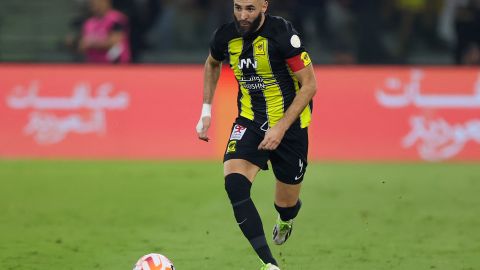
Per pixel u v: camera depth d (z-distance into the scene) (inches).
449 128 1975.9
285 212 1000.9
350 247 1147.3
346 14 2330.2
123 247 1142.3
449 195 1573.6
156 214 1381.6
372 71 1995.6
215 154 1956.2
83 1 2294.5
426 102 1984.5
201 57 2325.3
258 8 876.0
